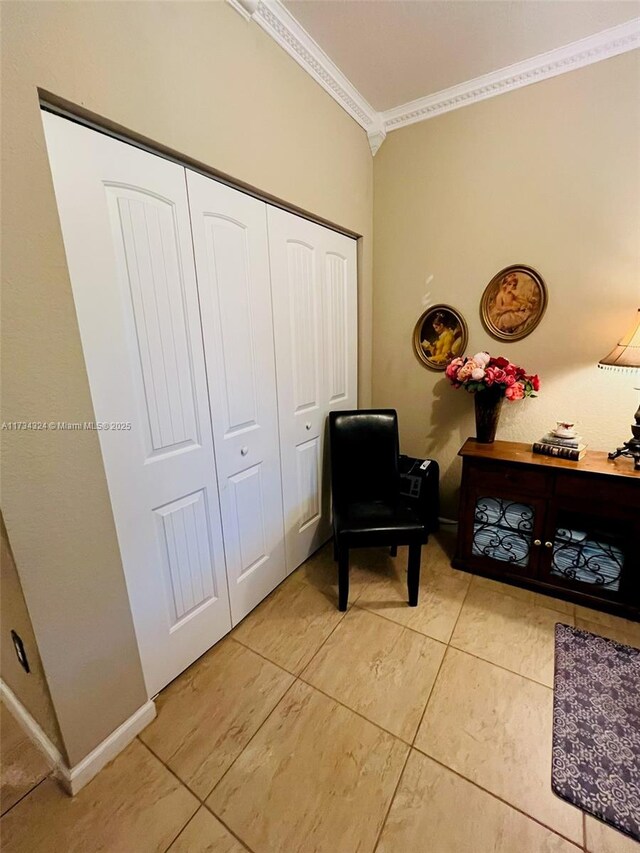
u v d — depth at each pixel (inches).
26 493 37.4
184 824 41.5
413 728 50.7
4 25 31.9
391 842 39.4
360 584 80.6
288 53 63.5
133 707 50.4
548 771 45.2
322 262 81.6
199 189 53.1
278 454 75.4
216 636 65.3
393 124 88.3
